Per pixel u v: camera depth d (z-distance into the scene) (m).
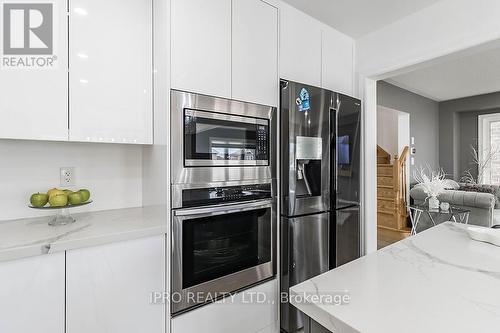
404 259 1.00
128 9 1.51
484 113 5.51
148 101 1.58
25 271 1.04
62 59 1.33
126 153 1.83
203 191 1.49
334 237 2.13
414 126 5.14
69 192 1.45
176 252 1.40
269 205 1.79
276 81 1.89
